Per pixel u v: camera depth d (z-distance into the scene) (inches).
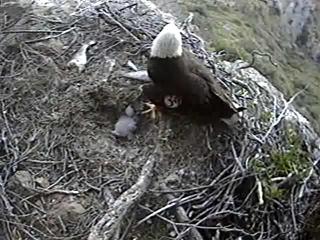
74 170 98.5
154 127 103.0
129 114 104.7
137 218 93.0
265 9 314.7
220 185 94.1
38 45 111.3
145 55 110.3
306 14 343.6
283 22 331.3
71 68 108.6
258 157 97.8
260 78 127.6
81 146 101.2
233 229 91.1
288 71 275.3
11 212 91.5
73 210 94.4
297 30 337.7
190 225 90.0
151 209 93.7
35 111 104.1
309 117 215.9
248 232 93.0
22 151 99.4
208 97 97.0
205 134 100.7
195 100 96.3
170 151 99.5
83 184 97.3
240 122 100.7
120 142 102.6
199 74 97.7
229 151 98.9
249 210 93.8
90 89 105.9
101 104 105.4
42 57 109.5
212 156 99.1
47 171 98.2
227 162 98.0
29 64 108.6
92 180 97.7
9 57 109.8
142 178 94.4
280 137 104.5
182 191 94.1
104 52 111.0
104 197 95.6
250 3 295.4
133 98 105.3
